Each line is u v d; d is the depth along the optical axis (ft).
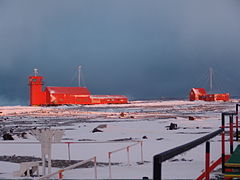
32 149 84.94
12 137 112.68
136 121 196.44
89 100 541.75
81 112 335.26
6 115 311.27
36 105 515.91
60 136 49.49
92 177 45.32
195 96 618.03
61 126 172.45
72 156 70.79
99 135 120.47
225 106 396.57
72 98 524.93
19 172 50.42
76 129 150.00
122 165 57.67
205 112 287.28
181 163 55.11
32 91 514.27
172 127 140.46
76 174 49.08
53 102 508.94
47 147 48.85
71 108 433.48
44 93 519.60
